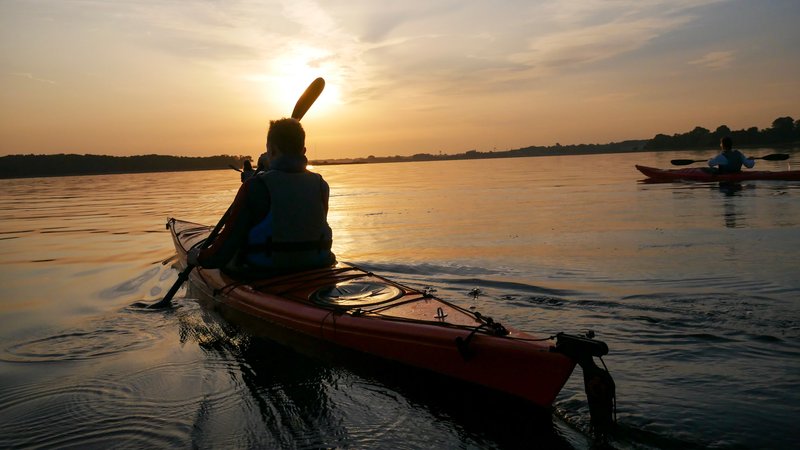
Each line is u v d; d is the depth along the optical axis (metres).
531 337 2.37
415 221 9.95
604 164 42.62
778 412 2.23
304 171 3.61
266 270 3.57
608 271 5.01
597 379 2.08
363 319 2.86
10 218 13.03
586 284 4.54
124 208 15.20
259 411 2.41
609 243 6.58
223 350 3.25
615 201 11.96
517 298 4.17
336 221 10.24
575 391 2.48
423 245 7.02
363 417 2.33
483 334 2.45
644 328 3.36
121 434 2.24
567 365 2.15
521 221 9.27
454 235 7.87
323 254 3.72
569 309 3.82
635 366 2.77
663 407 2.30
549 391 2.19
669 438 2.05
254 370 2.91
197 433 2.23
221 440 2.16
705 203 10.41
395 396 2.54
